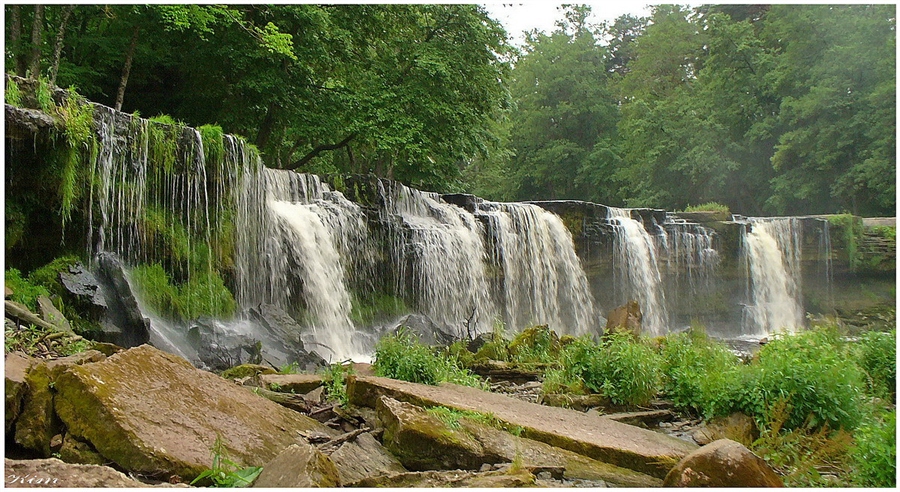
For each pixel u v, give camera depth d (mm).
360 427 7359
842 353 10633
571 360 11031
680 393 9891
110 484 4645
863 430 7414
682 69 57531
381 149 26297
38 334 8688
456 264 21344
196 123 24891
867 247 30438
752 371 9180
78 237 12711
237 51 22984
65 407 5543
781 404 8234
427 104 26766
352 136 26844
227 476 5164
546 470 6410
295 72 25109
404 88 26984
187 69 23656
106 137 13383
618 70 73625
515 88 63406
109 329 11367
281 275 16672
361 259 19078
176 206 14648
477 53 29062
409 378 9680
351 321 18141
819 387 8438
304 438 6531
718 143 45344
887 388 11117
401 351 10078
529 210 24422
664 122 48688
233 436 5988
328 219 18281
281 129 27891
